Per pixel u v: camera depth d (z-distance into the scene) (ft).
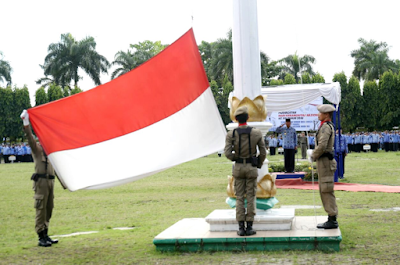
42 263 20.72
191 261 19.95
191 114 23.50
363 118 166.40
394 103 161.68
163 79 23.38
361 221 27.91
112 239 25.30
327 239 20.81
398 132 132.98
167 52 23.41
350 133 152.76
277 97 53.06
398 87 160.76
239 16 24.70
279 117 88.99
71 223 32.07
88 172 22.21
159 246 21.95
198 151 23.13
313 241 20.95
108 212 36.32
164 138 23.13
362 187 47.91
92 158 22.40
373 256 19.67
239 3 24.70
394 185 49.34
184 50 23.44
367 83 165.37
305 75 166.30
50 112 22.33
